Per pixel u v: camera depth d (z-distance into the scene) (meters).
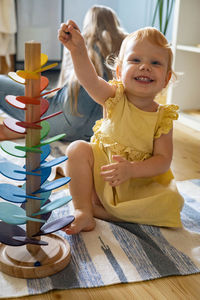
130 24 3.57
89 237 0.92
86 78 0.98
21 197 0.78
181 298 0.75
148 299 0.74
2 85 1.71
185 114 2.21
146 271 0.82
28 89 0.74
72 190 0.98
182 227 1.00
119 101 1.02
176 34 2.16
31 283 0.76
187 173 1.44
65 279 0.78
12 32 2.92
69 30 0.90
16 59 3.18
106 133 1.03
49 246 0.84
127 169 0.94
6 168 0.78
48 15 3.20
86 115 1.61
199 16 2.18
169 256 0.88
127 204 0.97
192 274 0.83
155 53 0.99
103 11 1.62
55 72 3.31
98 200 1.06
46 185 0.79
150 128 1.01
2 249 0.83
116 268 0.82
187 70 2.25
